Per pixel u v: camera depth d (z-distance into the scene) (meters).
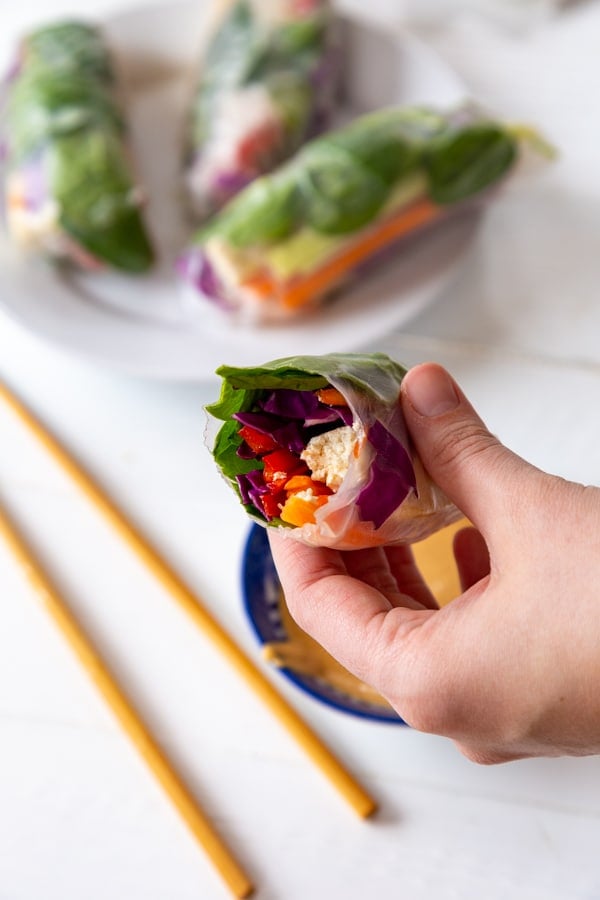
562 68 0.57
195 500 0.44
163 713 0.39
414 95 0.56
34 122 0.51
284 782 0.38
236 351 0.47
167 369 0.46
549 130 0.54
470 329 0.48
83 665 0.40
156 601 0.42
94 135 0.51
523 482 0.31
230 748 0.39
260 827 0.37
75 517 0.44
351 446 0.33
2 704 0.40
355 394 0.33
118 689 0.40
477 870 0.36
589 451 0.44
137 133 0.57
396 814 0.37
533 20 0.59
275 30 0.55
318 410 0.33
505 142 0.49
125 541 0.43
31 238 0.49
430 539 0.40
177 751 0.39
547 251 0.50
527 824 0.37
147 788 0.38
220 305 0.48
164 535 0.43
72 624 0.41
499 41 0.59
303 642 0.39
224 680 0.40
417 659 0.31
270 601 0.40
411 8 0.61
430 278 0.48
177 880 0.37
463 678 0.31
